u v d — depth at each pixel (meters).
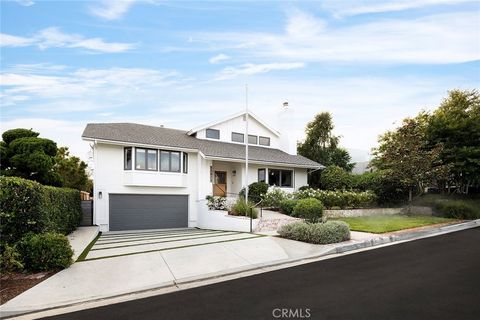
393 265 7.50
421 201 19.86
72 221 13.23
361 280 6.29
